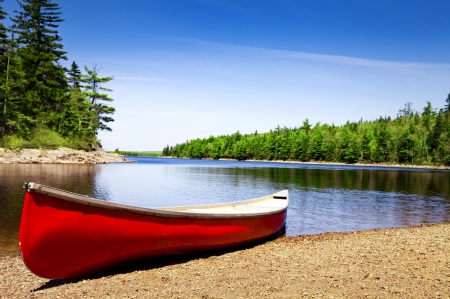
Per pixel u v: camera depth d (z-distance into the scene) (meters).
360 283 6.95
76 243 7.04
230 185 32.69
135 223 7.69
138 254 7.96
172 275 7.56
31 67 57.72
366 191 29.89
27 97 54.59
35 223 6.50
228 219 9.74
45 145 54.50
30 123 56.28
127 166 58.28
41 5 60.12
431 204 22.42
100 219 7.20
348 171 66.31
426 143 108.06
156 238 8.11
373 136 115.25
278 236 12.74
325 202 22.41
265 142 131.38
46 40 60.34
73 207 6.86
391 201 23.62
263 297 6.22
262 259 8.91
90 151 67.31
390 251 9.67
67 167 44.56
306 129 144.62
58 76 62.22
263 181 38.03
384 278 7.27
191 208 11.65
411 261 8.61
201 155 161.75
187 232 8.69
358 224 15.54
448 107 143.75
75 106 64.25
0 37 51.25
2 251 9.75
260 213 10.99
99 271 7.68
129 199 21.64
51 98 58.41
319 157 116.31
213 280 7.17
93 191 24.05
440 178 50.69
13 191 20.98
